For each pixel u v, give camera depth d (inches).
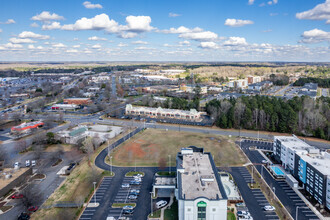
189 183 3966.5
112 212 4092.0
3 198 4537.4
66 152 6692.9
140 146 7027.6
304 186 4707.2
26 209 4133.9
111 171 5506.9
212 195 3639.3
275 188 4763.8
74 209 4160.9
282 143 5679.1
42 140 7155.5
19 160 6195.9
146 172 5462.6
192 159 4894.2
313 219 3826.3
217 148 6820.9
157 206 4190.5
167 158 6181.1
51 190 4798.2
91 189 4753.9
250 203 4279.0
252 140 7490.2
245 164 5821.9
